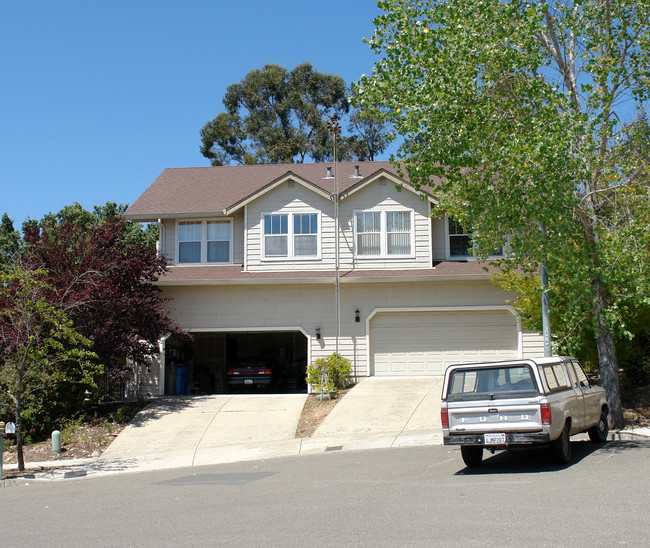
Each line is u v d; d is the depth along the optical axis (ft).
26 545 24.47
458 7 44.34
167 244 82.12
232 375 77.10
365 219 77.97
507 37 45.09
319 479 36.83
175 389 75.77
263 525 25.45
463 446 38.11
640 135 48.55
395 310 75.31
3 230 126.82
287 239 78.13
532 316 59.67
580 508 25.54
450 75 44.14
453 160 45.98
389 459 43.80
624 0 45.62
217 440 57.00
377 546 21.47
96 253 66.28
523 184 44.21
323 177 90.48
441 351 75.10
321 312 75.66
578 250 47.37
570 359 43.27
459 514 25.48
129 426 62.08
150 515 29.01
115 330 64.28
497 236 48.24
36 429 60.13
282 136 169.99
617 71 46.62
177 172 96.12
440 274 73.67
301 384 82.69
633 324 56.95
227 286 76.38
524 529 22.72
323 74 176.35
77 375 62.75
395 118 47.16
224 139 172.04
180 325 76.07
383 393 67.77
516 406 35.76
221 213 80.33
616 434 48.73
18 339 50.83
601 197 48.85
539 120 43.75
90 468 49.24
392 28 45.80
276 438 56.70
